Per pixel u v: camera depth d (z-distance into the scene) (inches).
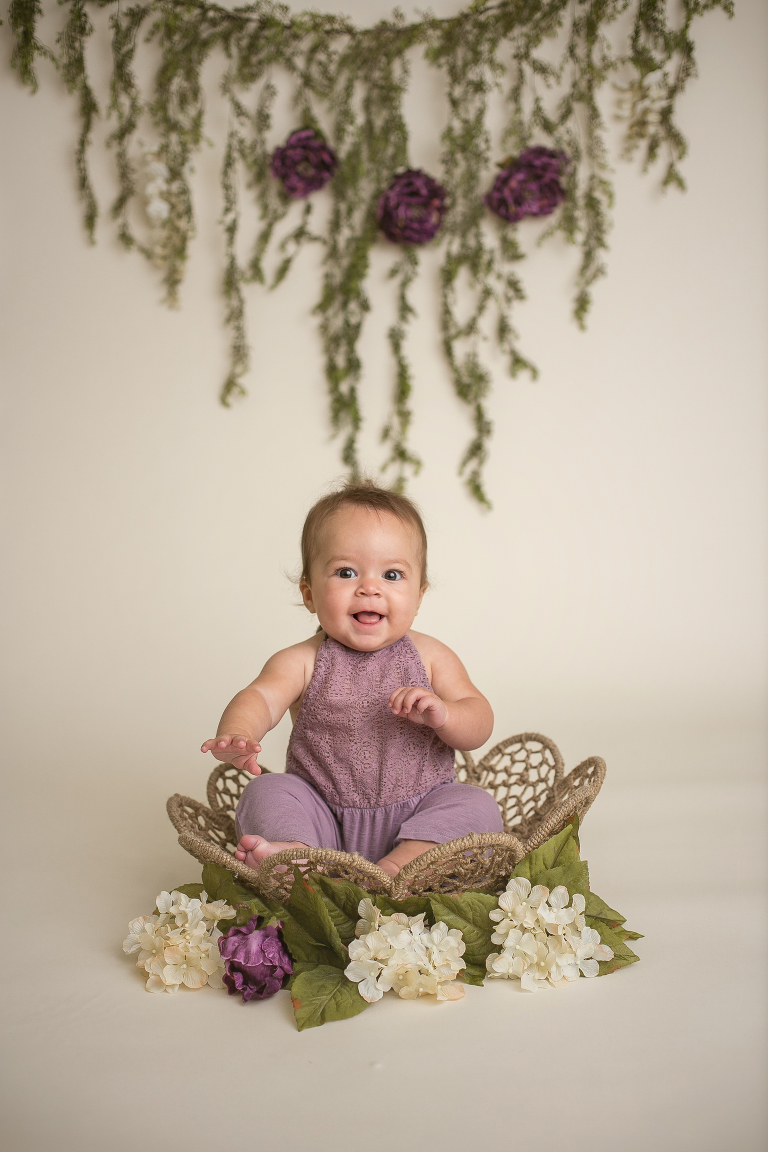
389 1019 42.6
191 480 127.1
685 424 127.6
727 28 127.3
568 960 45.2
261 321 128.9
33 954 50.5
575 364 128.3
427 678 62.8
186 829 51.7
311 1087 36.8
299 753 62.2
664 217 128.0
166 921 48.0
